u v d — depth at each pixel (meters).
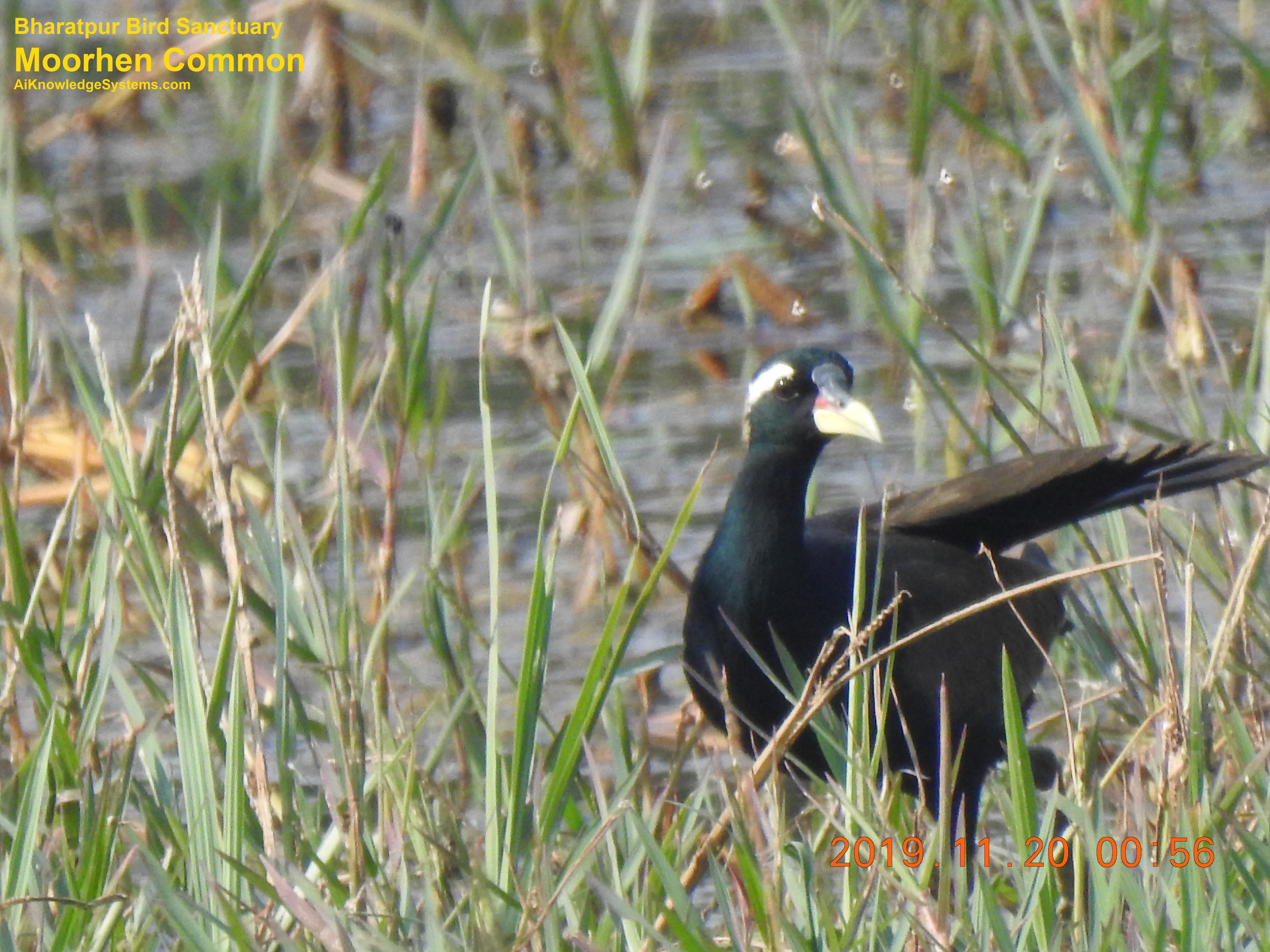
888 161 17.83
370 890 6.98
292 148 18.50
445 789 7.86
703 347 15.49
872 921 6.57
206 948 6.09
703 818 7.91
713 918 8.18
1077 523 9.43
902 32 20.42
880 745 7.16
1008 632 9.24
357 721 7.35
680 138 18.98
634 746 9.81
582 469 9.92
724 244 16.81
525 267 14.03
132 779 7.49
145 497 7.86
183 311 7.38
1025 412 12.34
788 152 18.05
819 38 19.23
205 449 10.94
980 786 9.16
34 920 6.96
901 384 14.45
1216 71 19.75
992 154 17.94
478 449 13.59
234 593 7.04
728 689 8.95
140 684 10.90
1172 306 14.34
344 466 7.76
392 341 10.19
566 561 12.72
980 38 18.34
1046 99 18.36
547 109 19.23
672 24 22.05
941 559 9.24
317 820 7.86
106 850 6.89
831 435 8.67
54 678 8.52
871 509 9.84
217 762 7.61
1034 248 15.73
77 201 18.31
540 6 19.67
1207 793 6.84
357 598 8.48
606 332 11.73
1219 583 9.96
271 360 12.78
